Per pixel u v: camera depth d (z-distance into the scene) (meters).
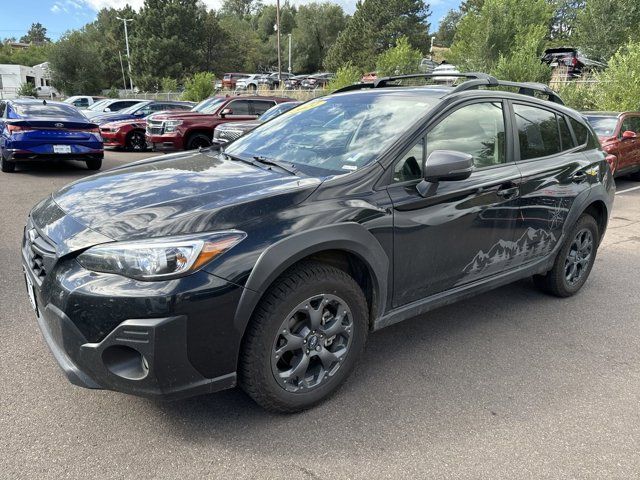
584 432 2.59
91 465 2.24
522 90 4.38
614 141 9.75
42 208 2.81
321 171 2.90
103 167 11.35
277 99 14.09
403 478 2.23
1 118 10.33
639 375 3.15
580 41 26.52
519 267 3.76
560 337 3.63
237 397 2.77
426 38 62.69
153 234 2.22
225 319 2.24
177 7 58.38
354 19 64.69
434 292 3.17
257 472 2.24
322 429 2.54
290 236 2.37
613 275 5.02
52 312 2.27
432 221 2.94
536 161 3.71
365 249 2.64
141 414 2.60
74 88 51.91
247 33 80.81
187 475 2.21
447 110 3.15
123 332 2.12
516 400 2.84
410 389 2.91
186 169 3.07
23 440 2.38
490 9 19.69
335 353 2.70
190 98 30.44
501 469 2.30
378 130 3.07
